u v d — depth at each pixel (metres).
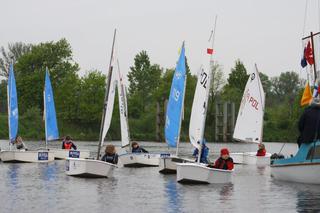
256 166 44.66
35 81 117.81
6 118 107.31
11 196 24.36
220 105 110.25
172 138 37.75
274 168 32.56
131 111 124.38
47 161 44.72
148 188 27.61
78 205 22.16
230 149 81.31
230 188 28.03
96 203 22.70
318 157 29.23
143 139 110.62
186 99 105.06
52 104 48.75
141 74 159.00
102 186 28.31
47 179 31.19
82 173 31.98
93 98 111.06
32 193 25.36
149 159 42.12
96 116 110.38
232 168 29.98
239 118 51.72
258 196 25.22
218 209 21.67
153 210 21.23
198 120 31.62
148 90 157.50
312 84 34.84
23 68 122.12
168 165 35.41
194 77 110.75
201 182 29.22
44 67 121.38
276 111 118.94
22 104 118.00
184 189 27.30
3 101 145.12
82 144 88.56
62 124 111.31
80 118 110.81
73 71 122.81
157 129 106.00
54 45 122.56
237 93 118.88
